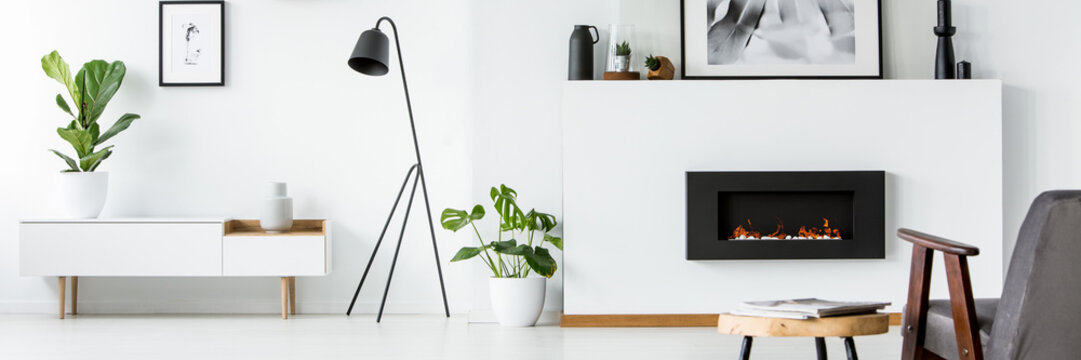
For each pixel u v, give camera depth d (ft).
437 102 15.80
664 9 14.61
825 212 14.28
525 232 14.52
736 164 14.08
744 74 14.44
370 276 15.81
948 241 7.25
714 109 14.08
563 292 14.21
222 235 14.64
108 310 15.80
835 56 14.52
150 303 15.78
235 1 15.74
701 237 13.87
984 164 14.24
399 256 15.81
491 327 13.98
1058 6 14.79
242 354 11.47
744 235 14.14
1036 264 6.38
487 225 14.52
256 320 14.82
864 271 14.19
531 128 14.51
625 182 14.03
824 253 13.92
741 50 14.48
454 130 15.80
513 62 14.55
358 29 15.79
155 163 15.70
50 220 14.56
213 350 11.78
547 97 14.55
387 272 15.80
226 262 14.66
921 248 7.61
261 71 15.74
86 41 15.66
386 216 15.80
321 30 15.78
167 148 15.71
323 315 15.48
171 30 15.65
